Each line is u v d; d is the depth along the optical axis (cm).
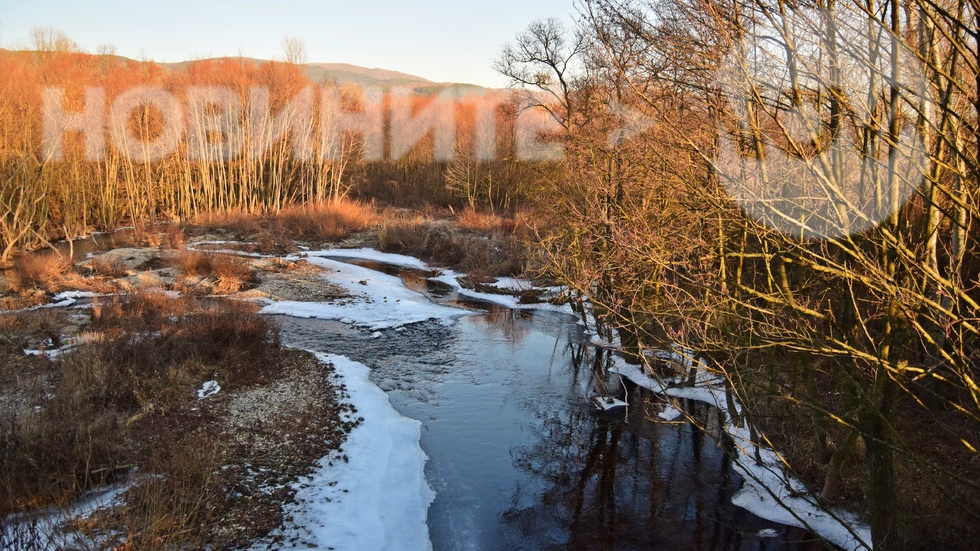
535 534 904
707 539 891
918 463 594
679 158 863
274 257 3036
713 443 1202
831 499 942
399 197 5353
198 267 2509
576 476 1073
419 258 3262
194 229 3759
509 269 2758
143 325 1680
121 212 4119
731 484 1049
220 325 1598
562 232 1606
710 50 749
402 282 2708
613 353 1725
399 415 1292
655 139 905
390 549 847
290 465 1041
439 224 3738
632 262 1020
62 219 3600
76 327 1677
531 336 1939
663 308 1013
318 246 3541
